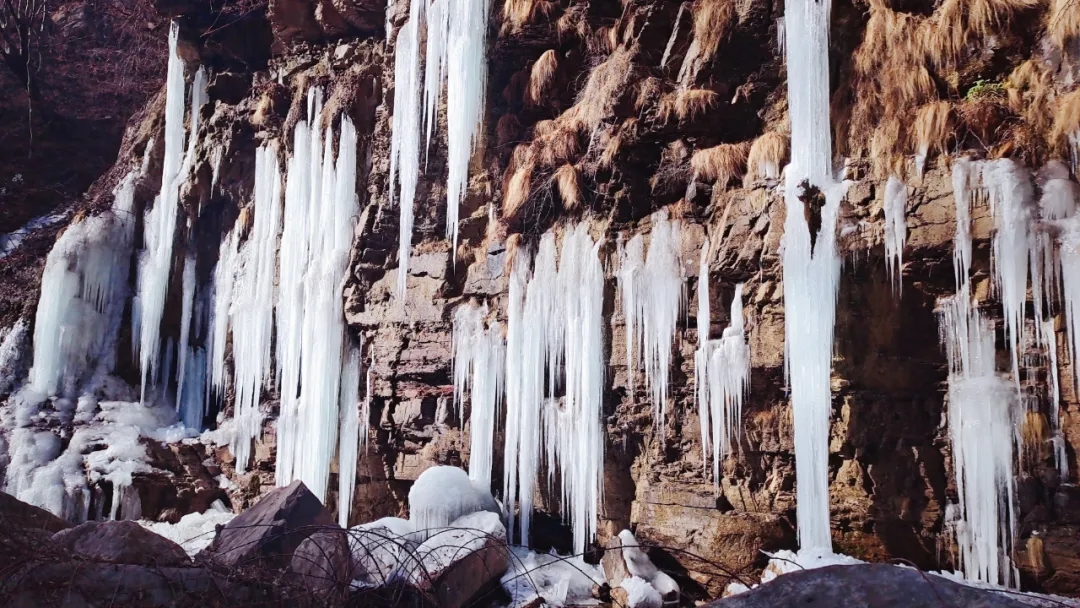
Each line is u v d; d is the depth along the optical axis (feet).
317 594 21.84
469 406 41.16
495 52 43.14
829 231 30.60
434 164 44.73
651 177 37.40
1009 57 30.07
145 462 52.11
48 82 79.77
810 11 32.27
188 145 59.11
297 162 50.06
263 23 57.62
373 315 45.34
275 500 29.63
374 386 44.83
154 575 20.10
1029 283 27.81
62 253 57.98
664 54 38.34
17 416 54.54
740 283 33.37
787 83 34.01
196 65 59.52
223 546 27.73
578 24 41.42
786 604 15.14
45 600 19.10
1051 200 27.37
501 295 40.70
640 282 35.70
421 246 44.52
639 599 30.30
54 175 76.79
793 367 30.58
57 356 56.70
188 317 57.41
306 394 46.68
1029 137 28.35
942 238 28.91
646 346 35.37
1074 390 26.81
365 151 48.75
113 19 82.17
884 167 30.50
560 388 38.34
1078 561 26.30
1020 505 27.45
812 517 29.94
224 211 57.67
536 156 40.45
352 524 44.50
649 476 35.40
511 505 38.09
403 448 43.91
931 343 30.04
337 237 47.62
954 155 29.27
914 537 29.68
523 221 40.40
